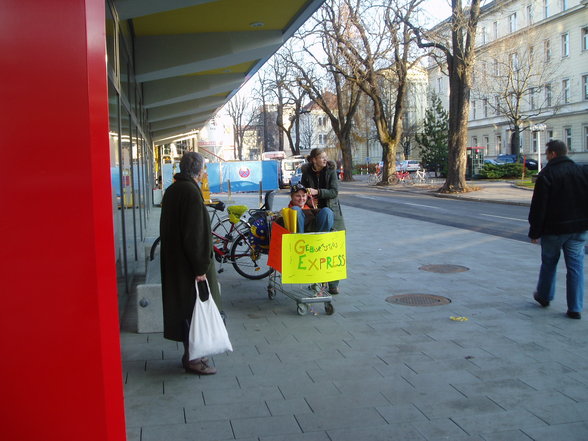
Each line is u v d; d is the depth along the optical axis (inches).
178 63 425.7
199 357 171.6
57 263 96.6
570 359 190.9
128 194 330.3
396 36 1201.4
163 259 175.8
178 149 1712.6
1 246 95.3
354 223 645.9
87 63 94.6
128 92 366.6
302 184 281.1
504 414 149.7
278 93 2206.0
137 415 150.2
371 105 2230.6
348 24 1243.8
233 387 169.3
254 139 3442.4
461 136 1152.8
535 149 2188.7
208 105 767.1
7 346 97.1
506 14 2183.8
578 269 236.8
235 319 247.0
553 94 2046.0
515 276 329.7
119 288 244.7
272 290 284.0
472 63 1105.4
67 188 95.6
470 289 297.3
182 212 170.6
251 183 1086.4
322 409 153.5
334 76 1770.4
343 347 206.2
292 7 356.8
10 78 93.4
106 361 100.0
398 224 631.8
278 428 142.3
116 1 269.3
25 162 94.7
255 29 418.9
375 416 148.9
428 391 165.2
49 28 93.6
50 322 97.4
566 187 234.8
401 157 2925.7
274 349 204.8
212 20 383.9
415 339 214.2
